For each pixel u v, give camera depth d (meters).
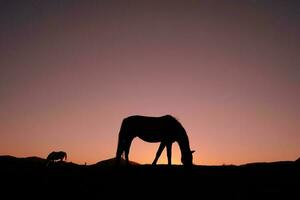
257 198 12.73
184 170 16.27
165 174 16.44
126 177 16.08
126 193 13.70
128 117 17.70
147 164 19.39
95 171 17.80
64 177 16.80
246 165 19.55
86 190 14.24
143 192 13.78
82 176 16.92
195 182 15.17
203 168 18.27
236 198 12.81
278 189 13.95
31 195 13.45
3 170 18.97
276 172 16.89
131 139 17.34
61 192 13.95
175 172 16.80
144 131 17.06
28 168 20.03
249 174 16.61
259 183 14.86
